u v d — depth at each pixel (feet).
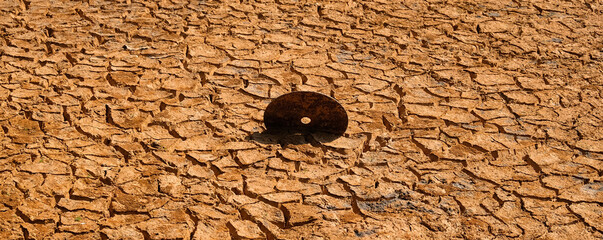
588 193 14.74
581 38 22.84
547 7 25.40
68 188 14.42
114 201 14.07
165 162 15.43
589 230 13.62
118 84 18.88
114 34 21.95
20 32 21.88
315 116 16.52
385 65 20.63
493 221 13.83
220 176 15.05
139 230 13.34
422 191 14.71
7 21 22.63
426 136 16.83
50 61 20.06
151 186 14.60
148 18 23.26
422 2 25.58
